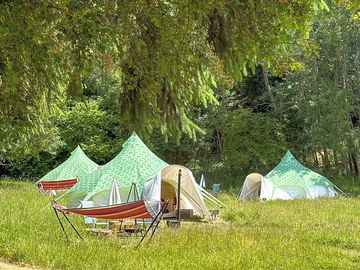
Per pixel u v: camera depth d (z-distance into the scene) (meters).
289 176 47.22
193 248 16.83
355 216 29.75
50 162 64.69
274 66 15.30
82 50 12.56
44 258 14.23
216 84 16.27
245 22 13.39
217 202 32.56
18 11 11.73
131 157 30.17
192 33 13.90
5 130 15.11
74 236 18.66
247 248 17.17
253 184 48.03
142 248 16.34
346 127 55.91
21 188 43.91
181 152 65.75
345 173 60.91
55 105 18.12
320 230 23.02
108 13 12.79
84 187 29.28
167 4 13.74
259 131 61.22
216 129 65.56
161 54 13.57
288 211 32.06
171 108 15.75
